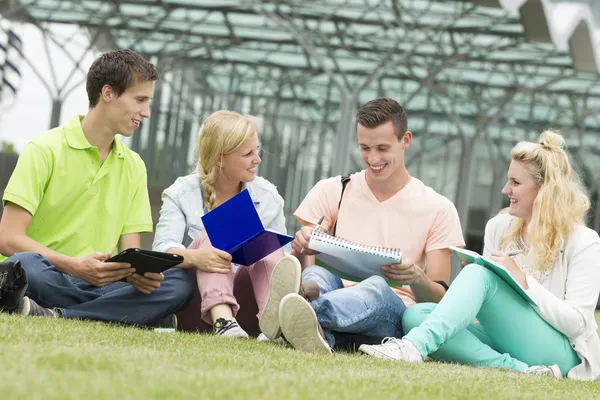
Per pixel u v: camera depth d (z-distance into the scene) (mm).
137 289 8125
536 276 7977
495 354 7684
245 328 8766
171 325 8469
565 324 7633
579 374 7781
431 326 7238
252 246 8102
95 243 8648
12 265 7441
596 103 47781
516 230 8281
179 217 8922
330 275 8156
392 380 5523
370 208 8867
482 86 45906
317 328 7117
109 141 8641
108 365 4777
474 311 7367
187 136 44750
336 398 4566
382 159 8555
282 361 5984
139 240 8930
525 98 47406
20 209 8273
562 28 39562
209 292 8039
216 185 9062
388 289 7738
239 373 5094
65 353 4953
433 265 8711
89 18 42906
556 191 7914
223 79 45094
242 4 38812
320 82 44750
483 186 47750
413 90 45562
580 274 7816
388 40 40375
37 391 3838
